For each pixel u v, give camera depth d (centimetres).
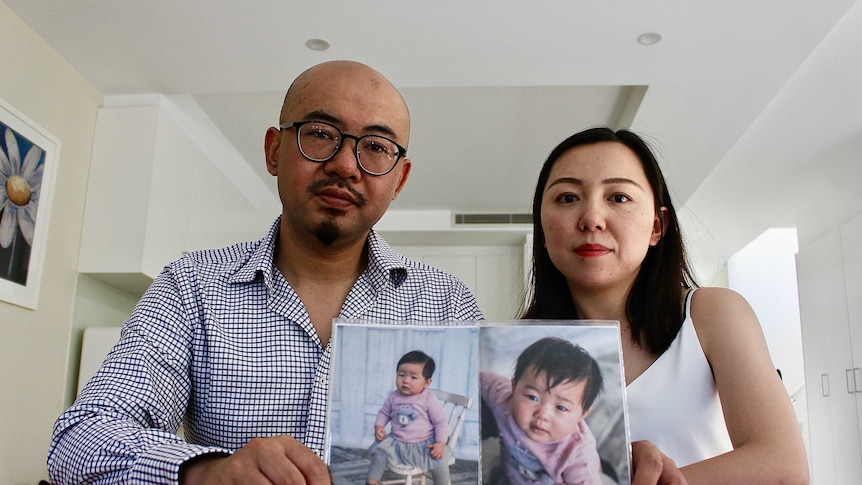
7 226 218
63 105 255
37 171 236
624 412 61
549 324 64
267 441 63
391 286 109
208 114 327
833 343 404
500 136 356
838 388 396
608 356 63
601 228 92
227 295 100
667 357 92
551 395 61
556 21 227
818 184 397
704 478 69
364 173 97
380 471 61
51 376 243
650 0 215
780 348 570
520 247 527
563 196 96
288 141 99
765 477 69
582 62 253
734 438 79
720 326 89
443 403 63
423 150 376
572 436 60
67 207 257
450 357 64
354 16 225
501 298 521
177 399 95
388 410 63
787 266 584
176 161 294
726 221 473
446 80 268
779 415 76
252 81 272
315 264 105
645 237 94
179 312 97
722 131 305
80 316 264
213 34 237
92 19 229
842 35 246
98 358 254
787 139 338
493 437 61
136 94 283
